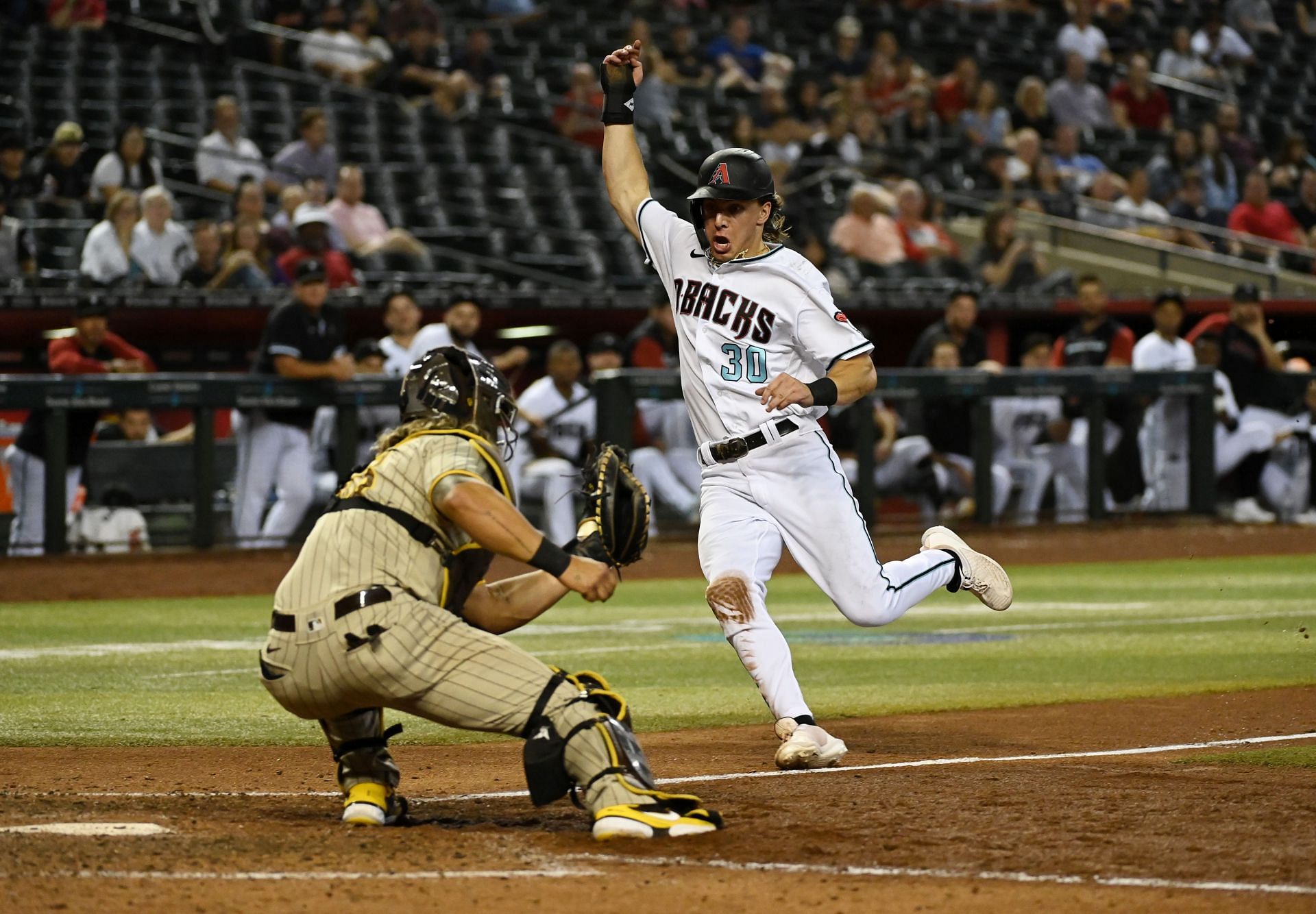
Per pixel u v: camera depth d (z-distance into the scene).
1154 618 35.16
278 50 68.06
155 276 49.03
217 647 30.09
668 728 20.59
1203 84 86.75
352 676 12.75
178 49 69.56
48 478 41.12
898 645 30.59
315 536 13.13
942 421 49.84
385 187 60.75
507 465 13.81
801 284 17.22
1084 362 53.34
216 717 21.48
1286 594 40.28
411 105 68.62
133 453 42.25
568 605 39.22
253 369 43.91
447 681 12.80
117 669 26.70
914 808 14.41
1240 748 18.41
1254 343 54.75
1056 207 68.88
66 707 22.36
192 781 16.42
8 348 47.72
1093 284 53.06
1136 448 53.06
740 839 13.11
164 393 42.09
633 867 12.15
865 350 17.14
